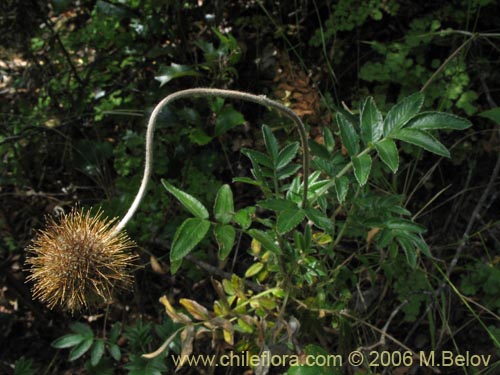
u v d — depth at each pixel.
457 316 0.27
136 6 0.29
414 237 0.20
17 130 0.30
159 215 0.28
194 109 0.29
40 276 0.17
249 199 0.30
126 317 0.29
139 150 0.29
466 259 0.28
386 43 0.30
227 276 0.27
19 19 0.29
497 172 0.27
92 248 0.16
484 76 0.29
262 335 0.20
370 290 0.26
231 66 0.29
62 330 0.29
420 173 0.29
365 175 0.18
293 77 0.30
